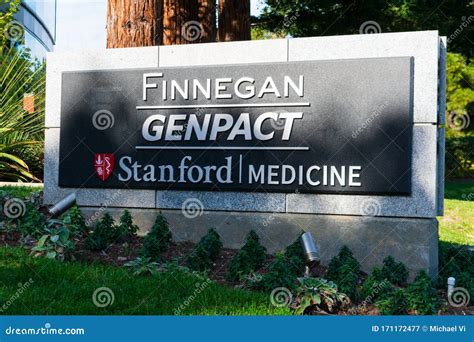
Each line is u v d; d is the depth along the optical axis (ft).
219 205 26.30
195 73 26.86
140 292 18.52
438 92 25.58
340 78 24.79
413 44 24.04
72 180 28.55
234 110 26.23
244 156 25.99
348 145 24.59
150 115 27.48
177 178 26.89
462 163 77.51
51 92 29.22
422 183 23.73
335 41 25.03
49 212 27.09
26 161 44.42
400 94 23.97
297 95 25.32
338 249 24.54
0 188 34.19
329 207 24.82
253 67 25.99
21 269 19.48
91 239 23.71
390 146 24.02
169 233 25.23
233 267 21.09
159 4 31.94
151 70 27.53
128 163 27.68
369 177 24.26
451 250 26.73
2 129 37.73
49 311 16.57
